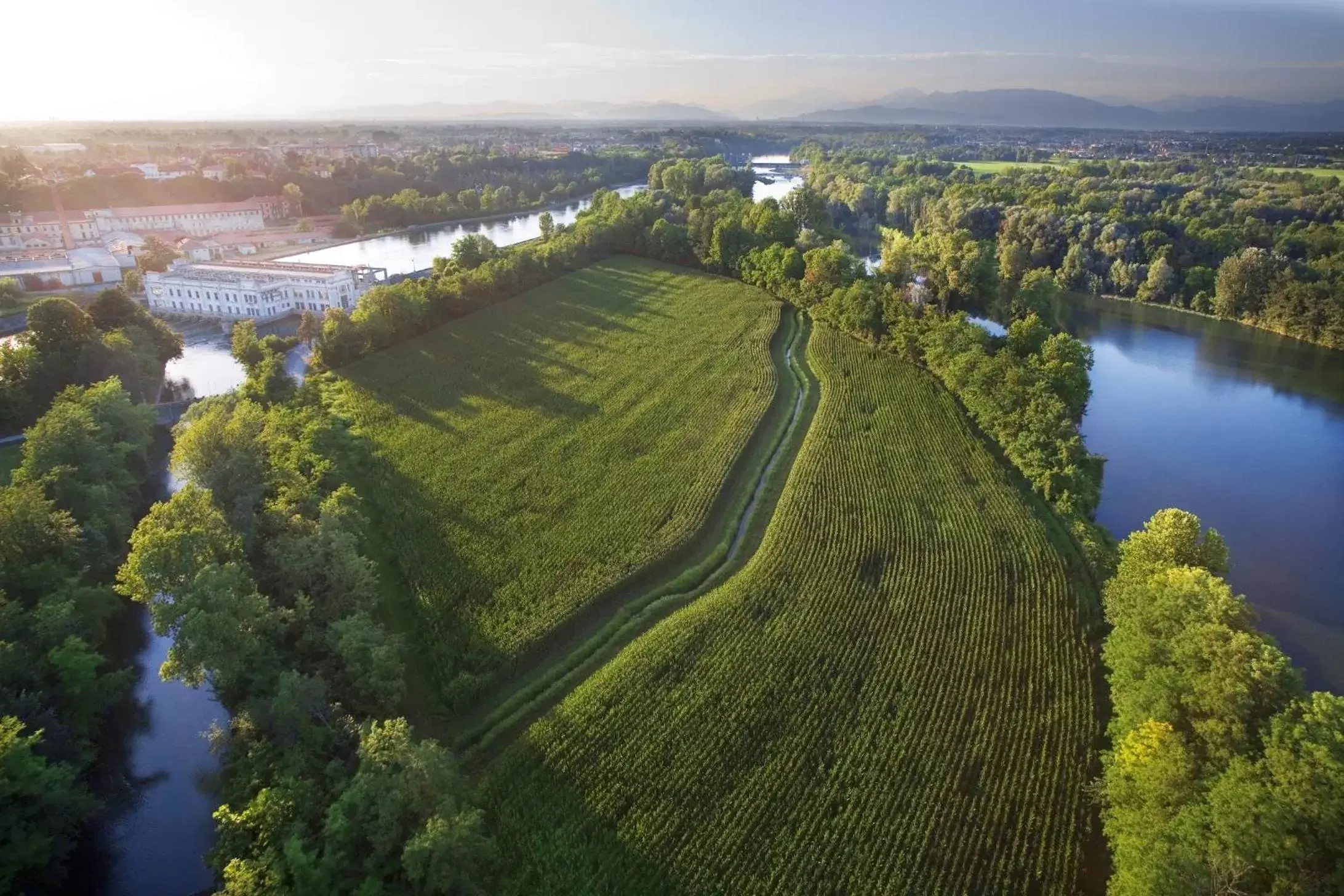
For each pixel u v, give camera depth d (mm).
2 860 43094
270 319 164375
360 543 72625
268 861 40156
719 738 52844
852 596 67062
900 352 118375
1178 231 184000
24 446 83625
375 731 45875
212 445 75062
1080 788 48781
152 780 57062
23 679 53875
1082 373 100375
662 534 76562
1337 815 35281
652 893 42969
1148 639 50406
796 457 92938
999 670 58688
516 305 148000
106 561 73500
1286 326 149250
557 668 60812
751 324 134750
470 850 40844
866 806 47844
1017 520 77750
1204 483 94625
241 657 52219
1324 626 70625
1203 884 36188
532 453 92562
